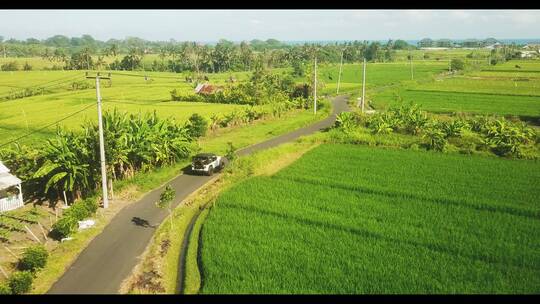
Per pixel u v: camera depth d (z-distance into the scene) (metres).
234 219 35.59
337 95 125.94
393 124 67.69
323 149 58.25
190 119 67.38
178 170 51.19
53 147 41.16
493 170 47.72
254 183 44.44
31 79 159.00
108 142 43.28
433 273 27.11
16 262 31.12
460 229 32.94
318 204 38.31
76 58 199.62
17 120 84.19
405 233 32.31
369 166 49.69
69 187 40.53
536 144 58.28
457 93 118.00
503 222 34.12
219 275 27.36
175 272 29.42
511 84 136.25
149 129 48.88
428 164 50.41
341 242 31.25
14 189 41.66
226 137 69.00
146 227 36.22
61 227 33.78
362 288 25.70
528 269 27.42
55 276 28.92
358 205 37.97
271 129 74.44
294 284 26.23
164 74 191.88
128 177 47.12
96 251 32.25
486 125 64.69
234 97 106.12
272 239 31.91
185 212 39.06
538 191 40.72
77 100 111.38
